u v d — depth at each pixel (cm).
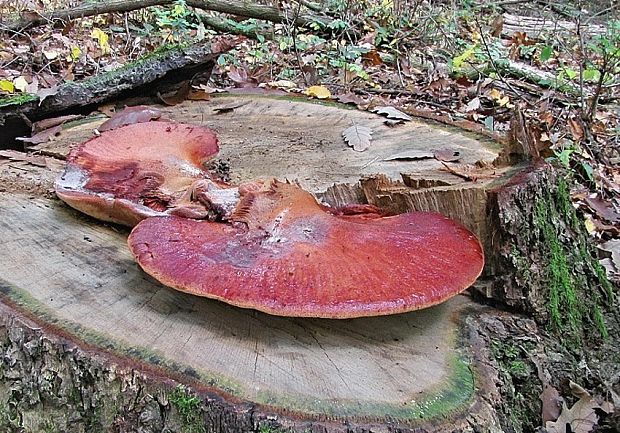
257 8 171
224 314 47
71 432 46
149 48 150
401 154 66
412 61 162
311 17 174
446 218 52
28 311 46
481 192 54
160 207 54
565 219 59
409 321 49
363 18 177
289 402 42
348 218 53
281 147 69
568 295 57
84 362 44
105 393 44
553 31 185
